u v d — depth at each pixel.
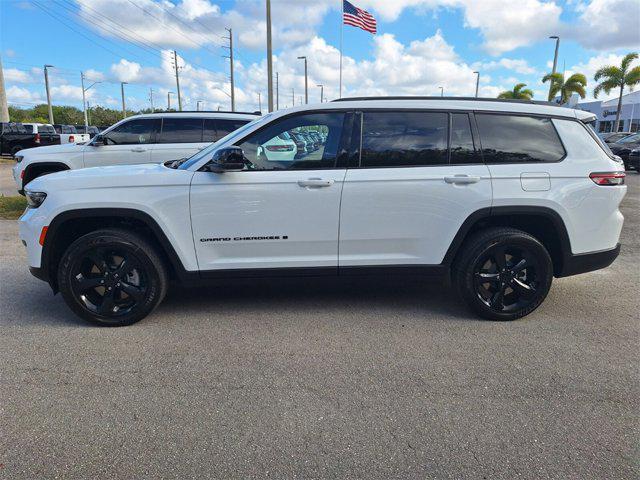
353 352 3.62
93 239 3.91
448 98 4.16
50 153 8.73
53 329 4.03
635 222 9.17
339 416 2.81
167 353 3.59
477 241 4.09
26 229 3.99
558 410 2.87
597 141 4.25
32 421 2.75
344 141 4.03
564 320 4.26
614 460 2.44
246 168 4.00
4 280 5.33
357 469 2.38
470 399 2.98
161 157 8.70
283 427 2.71
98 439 2.60
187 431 2.67
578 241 4.17
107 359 3.49
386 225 4.05
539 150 4.12
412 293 4.93
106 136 8.78
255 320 4.22
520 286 4.17
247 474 2.35
